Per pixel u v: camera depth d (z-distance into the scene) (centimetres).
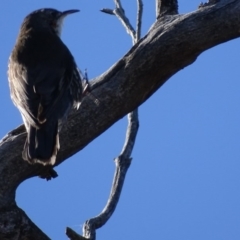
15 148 1141
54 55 1230
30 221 1145
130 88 1186
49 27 1366
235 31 1191
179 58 1195
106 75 1195
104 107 1176
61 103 1163
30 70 1198
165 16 1236
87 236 1080
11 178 1134
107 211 1120
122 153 1183
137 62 1188
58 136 1135
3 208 1124
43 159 1074
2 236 1123
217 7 1195
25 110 1134
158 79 1205
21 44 1270
